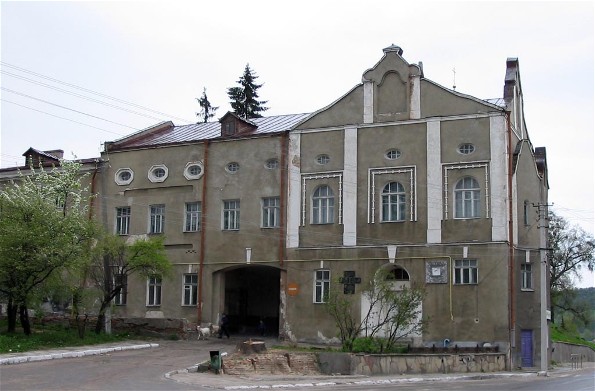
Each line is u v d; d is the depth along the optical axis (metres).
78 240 38.69
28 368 27.72
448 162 41.66
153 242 42.25
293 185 44.78
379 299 37.31
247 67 79.00
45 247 35.62
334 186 43.91
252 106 78.31
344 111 44.31
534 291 42.34
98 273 41.22
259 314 50.12
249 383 27.44
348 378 30.58
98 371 28.09
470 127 41.50
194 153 47.75
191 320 45.91
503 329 39.28
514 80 44.62
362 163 43.41
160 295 47.12
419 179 42.09
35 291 36.69
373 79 43.84
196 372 30.06
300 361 31.86
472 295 40.09
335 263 43.06
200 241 46.53
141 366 30.52
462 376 33.53
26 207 37.06
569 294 80.62
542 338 39.88
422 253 41.34
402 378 31.44
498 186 40.47
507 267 39.75
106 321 43.69
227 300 47.47
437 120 42.16
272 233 44.84
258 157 46.00
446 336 40.16
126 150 49.72
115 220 49.34
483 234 40.41
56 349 34.25
